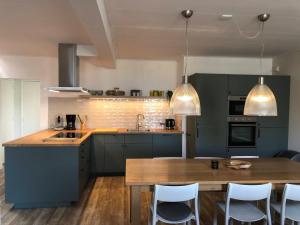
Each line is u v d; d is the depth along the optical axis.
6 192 3.26
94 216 3.13
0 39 3.76
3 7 2.52
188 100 2.61
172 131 5.01
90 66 5.35
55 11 2.63
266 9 2.54
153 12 2.65
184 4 2.44
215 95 4.46
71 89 3.88
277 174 2.44
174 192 2.04
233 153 4.54
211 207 3.45
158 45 4.10
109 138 4.84
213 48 4.27
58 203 3.40
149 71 5.45
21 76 5.09
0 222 2.95
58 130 4.88
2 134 5.41
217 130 4.48
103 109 5.36
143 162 2.88
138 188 2.21
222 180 2.21
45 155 3.30
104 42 3.11
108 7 2.52
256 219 2.20
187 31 3.32
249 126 4.58
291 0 2.31
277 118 4.66
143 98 5.34
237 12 2.63
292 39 3.68
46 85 5.16
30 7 2.52
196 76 4.43
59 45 3.96
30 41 3.87
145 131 4.97
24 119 5.68
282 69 4.80
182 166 2.70
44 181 3.31
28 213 3.20
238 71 4.99
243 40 3.76
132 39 3.73
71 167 3.35
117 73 5.39
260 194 2.14
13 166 3.25
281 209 2.26
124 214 3.19
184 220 2.15
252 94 2.76
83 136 4.05
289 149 4.66
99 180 4.62
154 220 2.11
